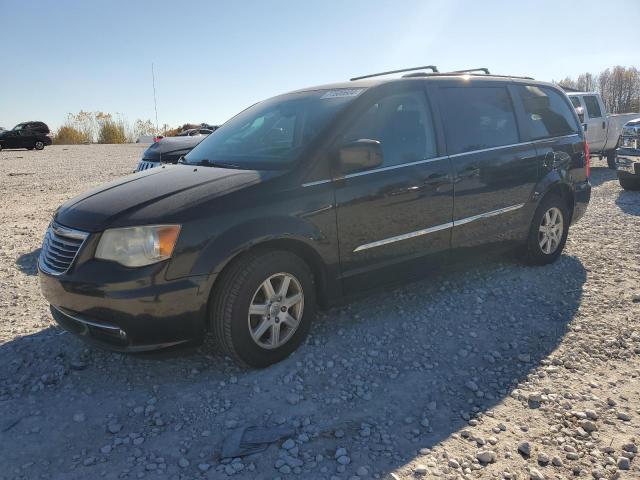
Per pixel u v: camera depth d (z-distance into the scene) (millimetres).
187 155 4676
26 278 5559
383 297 4762
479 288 4953
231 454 2750
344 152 3627
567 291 4879
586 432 2928
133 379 3482
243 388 3354
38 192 12648
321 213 3633
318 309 4453
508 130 5051
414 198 4156
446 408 3154
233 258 3314
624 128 9883
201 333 3328
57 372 3561
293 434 2906
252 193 3428
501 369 3580
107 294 3098
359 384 3398
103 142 51250
